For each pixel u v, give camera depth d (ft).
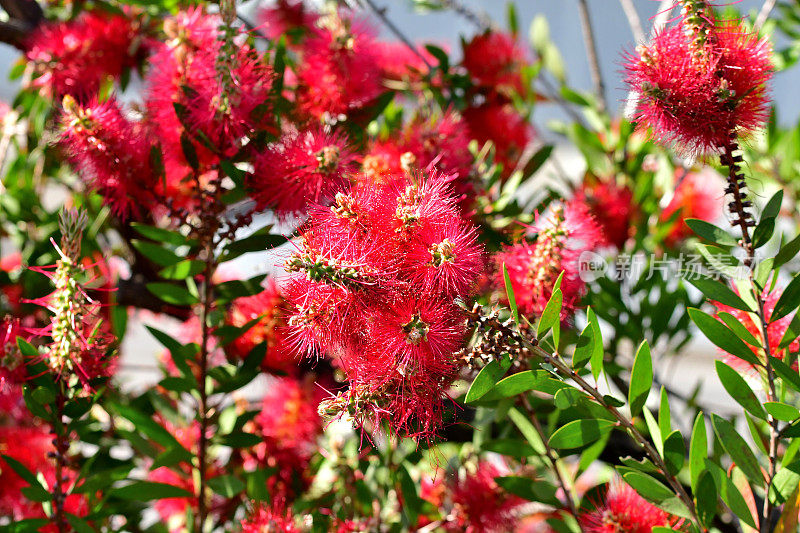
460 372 2.03
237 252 2.29
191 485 2.57
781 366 1.99
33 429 2.60
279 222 2.26
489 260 2.17
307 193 2.20
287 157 2.20
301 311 1.90
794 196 3.20
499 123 2.97
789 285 1.99
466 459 2.52
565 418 2.28
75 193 2.86
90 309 2.14
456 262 1.90
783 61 2.96
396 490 2.54
